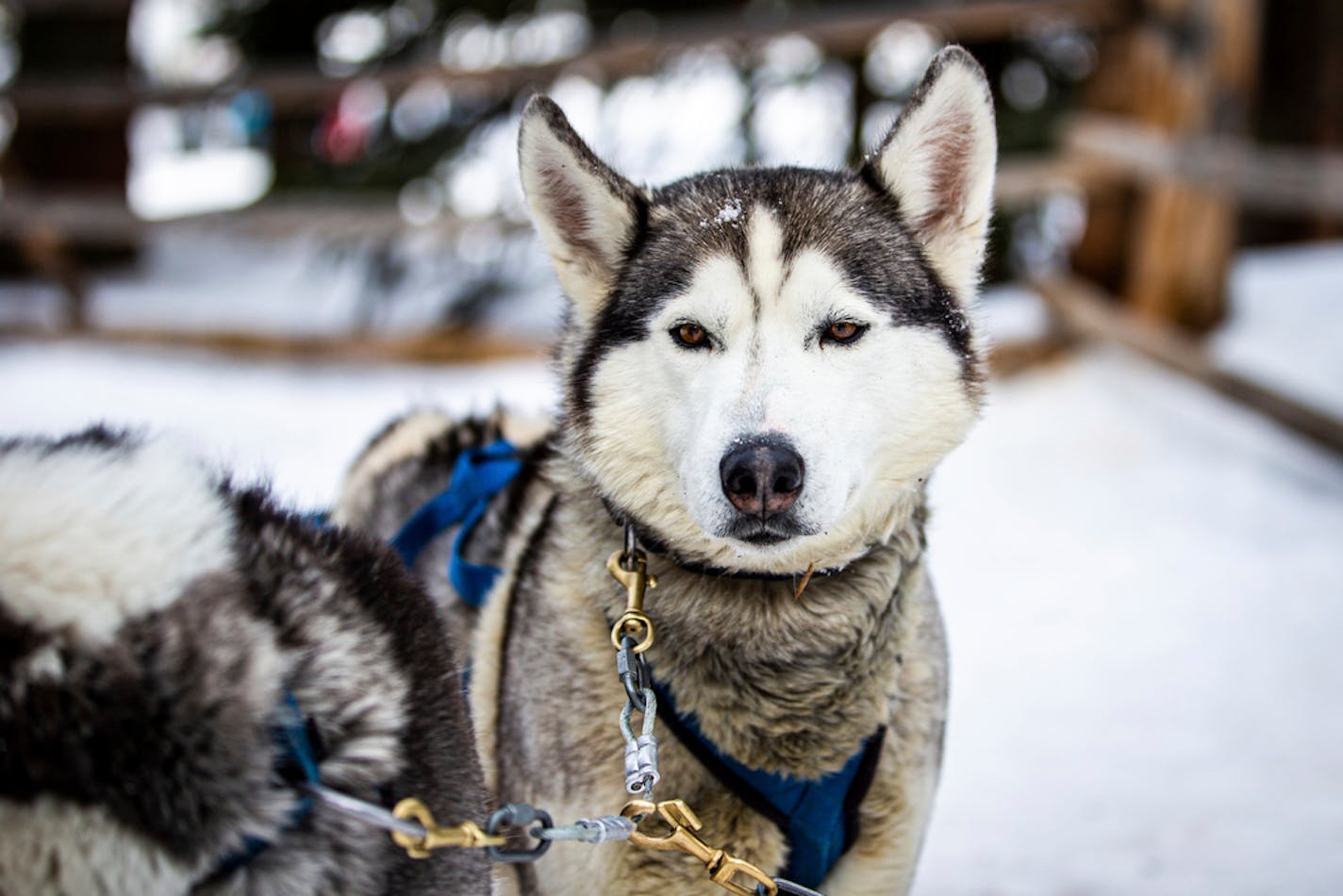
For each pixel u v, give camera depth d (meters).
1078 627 4.03
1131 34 6.66
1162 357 5.89
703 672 1.96
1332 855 2.70
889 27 7.32
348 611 1.43
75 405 7.22
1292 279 7.37
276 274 11.02
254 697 1.26
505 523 2.44
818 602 1.98
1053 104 8.45
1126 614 4.10
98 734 1.18
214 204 12.47
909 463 2.07
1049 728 3.39
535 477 2.44
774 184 2.13
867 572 2.02
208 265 11.52
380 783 1.38
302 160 9.46
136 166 12.07
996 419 6.28
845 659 1.98
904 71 8.77
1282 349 6.30
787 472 1.83
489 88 8.38
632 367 2.07
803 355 1.98
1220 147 6.05
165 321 9.09
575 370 2.17
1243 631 3.91
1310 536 4.66
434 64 8.45
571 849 1.98
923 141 2.15
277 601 1.36
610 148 8.64
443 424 3.00
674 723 1.95
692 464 1.90
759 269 1.99
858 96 8.85
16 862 1.16
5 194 9.64
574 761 1.99
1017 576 4.49
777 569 1.97
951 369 2.11
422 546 2.53
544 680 2.06
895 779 2.04
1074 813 2.97
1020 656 3.85
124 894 1.20
